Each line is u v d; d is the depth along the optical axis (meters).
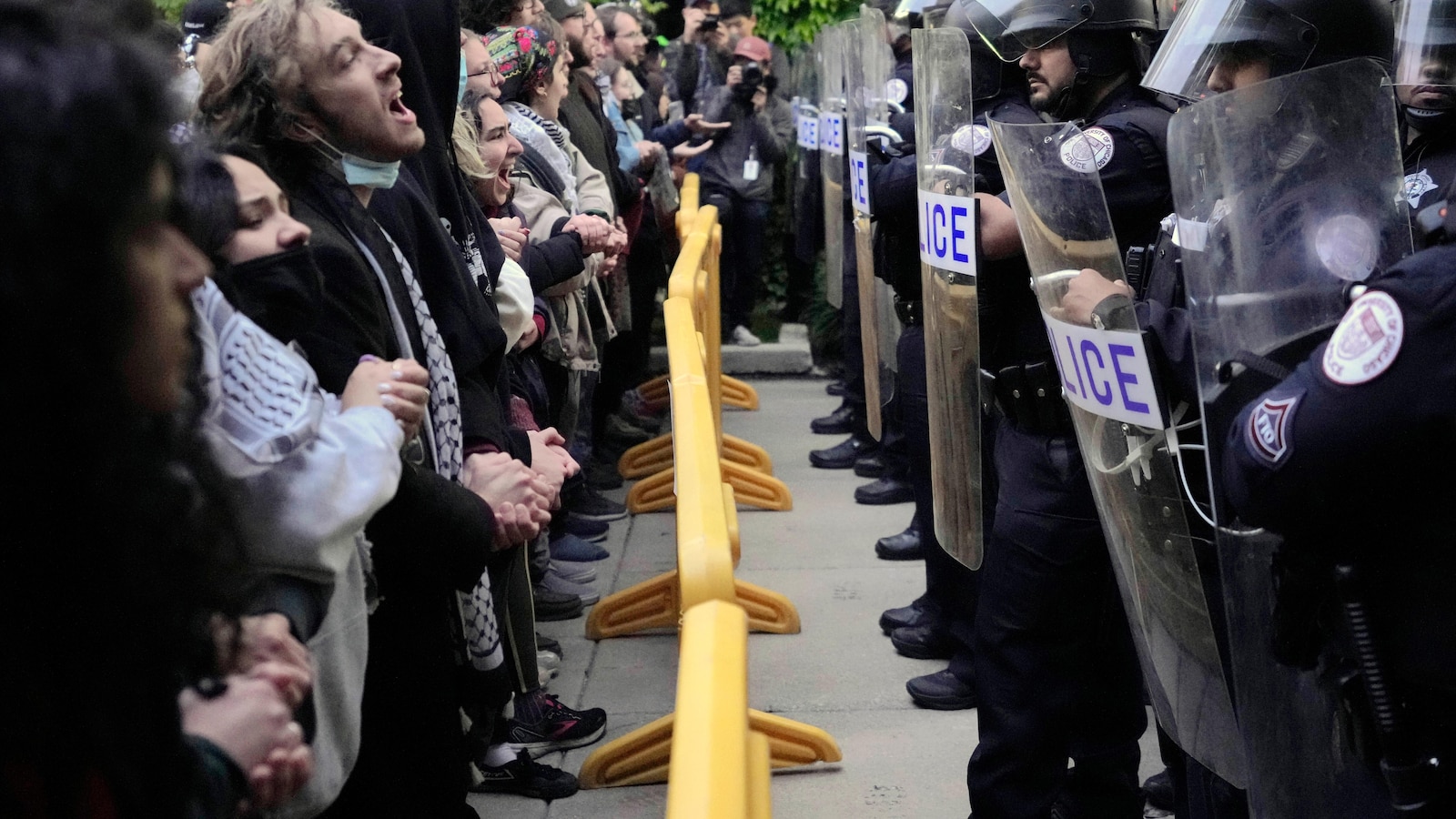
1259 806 1.75
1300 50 2.03
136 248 0.93
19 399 0.89
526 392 3.50
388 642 1.89
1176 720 2.12
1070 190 2.09
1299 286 1.69
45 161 0.86
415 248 2.23
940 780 3.29
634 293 6.29
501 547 2.16
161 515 1.00
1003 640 2.59
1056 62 2.60
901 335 3.89
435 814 1.96
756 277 8.15
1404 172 2.02
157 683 1.02
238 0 2.97
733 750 1.44
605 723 3.52
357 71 1.95
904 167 3.52
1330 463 1.41
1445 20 1.87
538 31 4.21
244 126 1.93
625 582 4.70
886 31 4.27
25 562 0.95
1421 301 1.37
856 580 4.79
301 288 1.65
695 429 2.62
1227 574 1.74
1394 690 1.46
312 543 1.46
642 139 6.80
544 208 3.76
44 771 0.95
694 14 8.45
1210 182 1.71
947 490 2.93
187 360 1.07
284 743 1.20
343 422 1.54
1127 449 2.08
